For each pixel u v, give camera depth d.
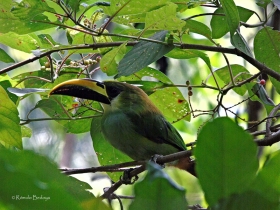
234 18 8.16
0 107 8.03
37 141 16.66
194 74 17.66
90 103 10.70
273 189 3.05
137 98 10.64
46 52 9.05
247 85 10.54
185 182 4.11
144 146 10.50
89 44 8.98
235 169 3.09
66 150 17.23
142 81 10.62
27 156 2.74
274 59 10.12
